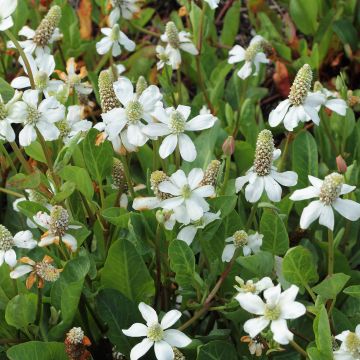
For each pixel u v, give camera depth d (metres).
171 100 0.79
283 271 0.61
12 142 0.63
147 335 0.57
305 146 0.71
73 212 0.69
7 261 0.60
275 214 0.63
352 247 0.74
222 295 0.65
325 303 0.64
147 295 0.65
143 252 0.63
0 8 0.63
